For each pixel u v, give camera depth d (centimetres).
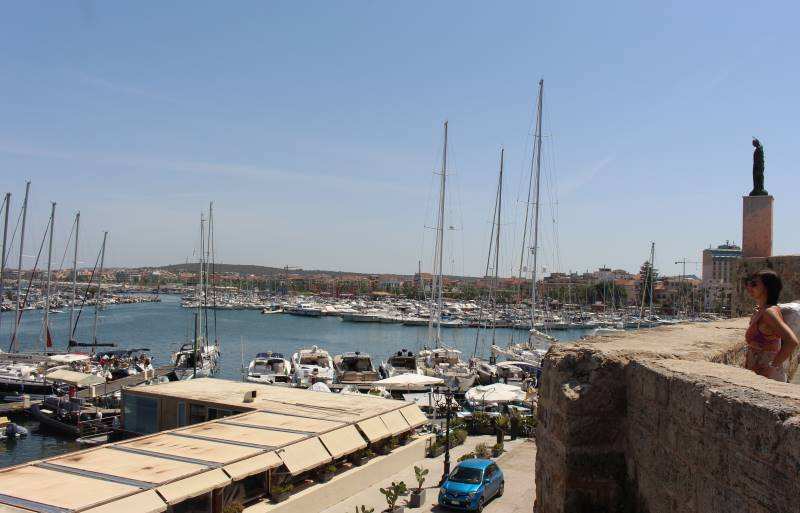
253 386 3228
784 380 567
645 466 493
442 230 6272
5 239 6075
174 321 13850
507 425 3431
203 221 8462
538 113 5653
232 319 14988
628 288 19400
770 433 327
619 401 540
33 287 18400
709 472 392
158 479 1688
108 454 1947
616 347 588
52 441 3528
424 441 2917
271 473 2080
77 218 7181
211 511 1828
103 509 1482
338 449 2280
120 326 12394
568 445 538
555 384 571
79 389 4425
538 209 5653
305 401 2897
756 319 557
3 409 3981
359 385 4284
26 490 1577
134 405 2992
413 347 9506
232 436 2219
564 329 11094
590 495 533
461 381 4594
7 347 8394
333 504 2230
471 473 2234
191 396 2894
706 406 398
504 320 12150
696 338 730
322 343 9850
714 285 13000
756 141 1372
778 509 318
